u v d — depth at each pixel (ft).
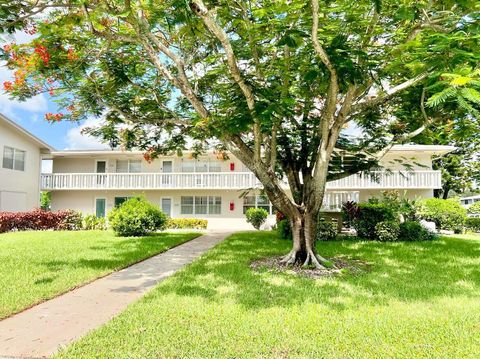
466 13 17.46
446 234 53.78
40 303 16.62
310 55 21.77
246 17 19.45
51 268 24.18
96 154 72.49
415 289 18.81
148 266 26.07
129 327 13.14
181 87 23.48
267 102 20.51
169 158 75.05
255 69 25.43
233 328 13.05
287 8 17.04
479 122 25.03
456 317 14.29
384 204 46.11
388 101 27.07
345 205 47.26
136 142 37.81
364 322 13.70
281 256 29.55
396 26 22.98
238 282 20.30
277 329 12.98
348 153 30.81
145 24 22.00
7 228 55.47
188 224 68.74
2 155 61.36
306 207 25.89
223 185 70.28
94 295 17.99
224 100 26.05
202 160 74.74
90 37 25.32
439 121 26.37
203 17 17.87
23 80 26.04
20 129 63.72
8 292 17.95
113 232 50.78
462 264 26.20
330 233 42.57
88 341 11.87
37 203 69.72
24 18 19.74
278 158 30.89
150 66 29.73
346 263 26.55
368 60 21.30
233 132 22.22
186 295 17.48
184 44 28.04
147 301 16.49
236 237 46.50
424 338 12.19
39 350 11.39
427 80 17.47
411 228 41.96
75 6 20.17
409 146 62.39
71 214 61.11
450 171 94.48
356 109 25.45
